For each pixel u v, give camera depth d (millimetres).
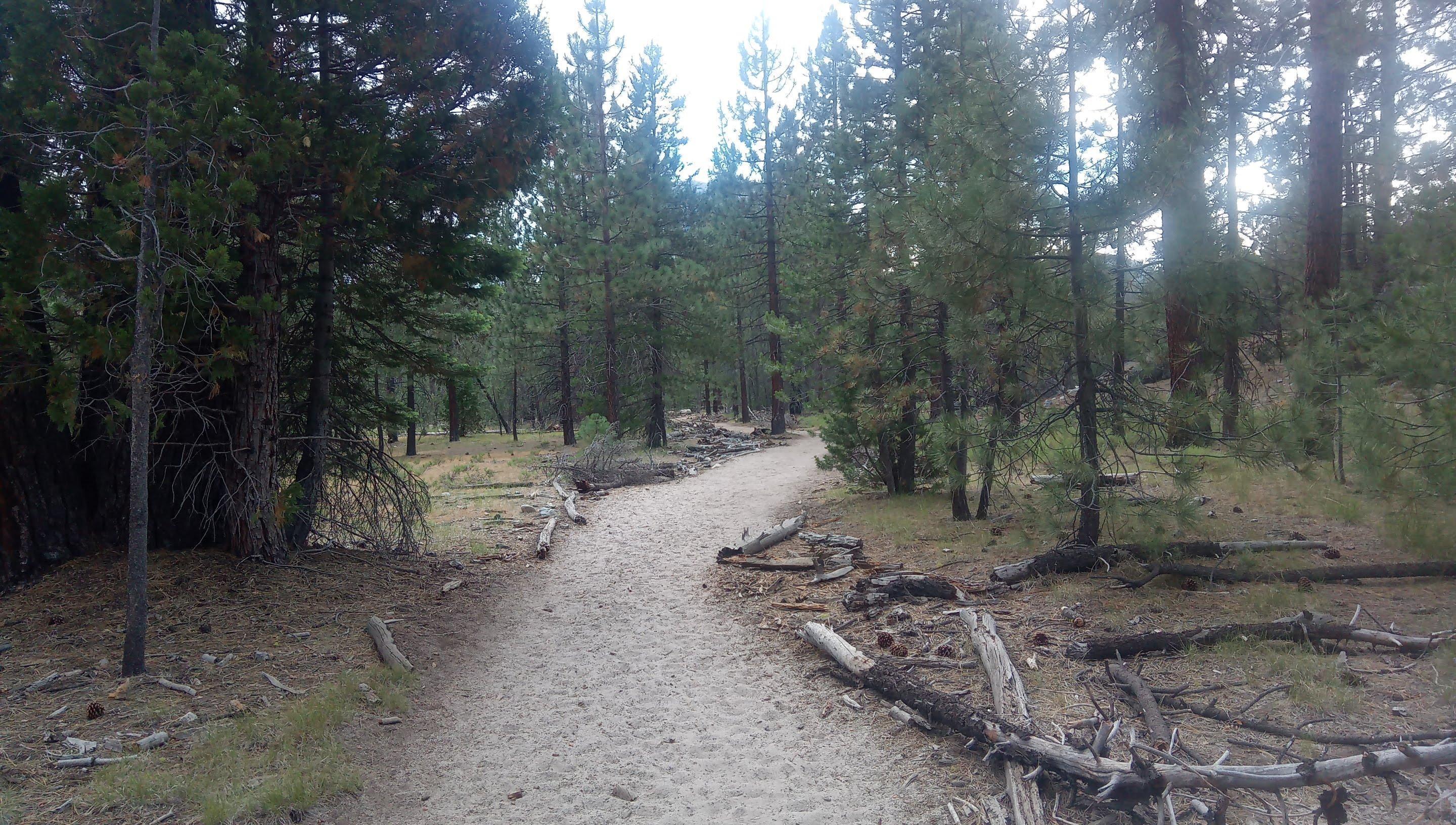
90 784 4988
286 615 8500
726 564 11664
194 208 6617
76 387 7309
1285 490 10594
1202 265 7672
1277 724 4922
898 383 14438
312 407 11047
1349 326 9398
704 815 4887
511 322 31281
